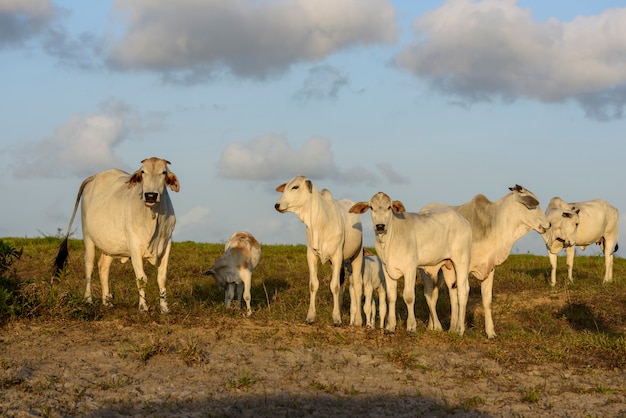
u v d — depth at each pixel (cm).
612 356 895
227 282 1344
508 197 1079
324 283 1625
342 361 816
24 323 886
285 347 850
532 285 1677
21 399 644
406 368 808
